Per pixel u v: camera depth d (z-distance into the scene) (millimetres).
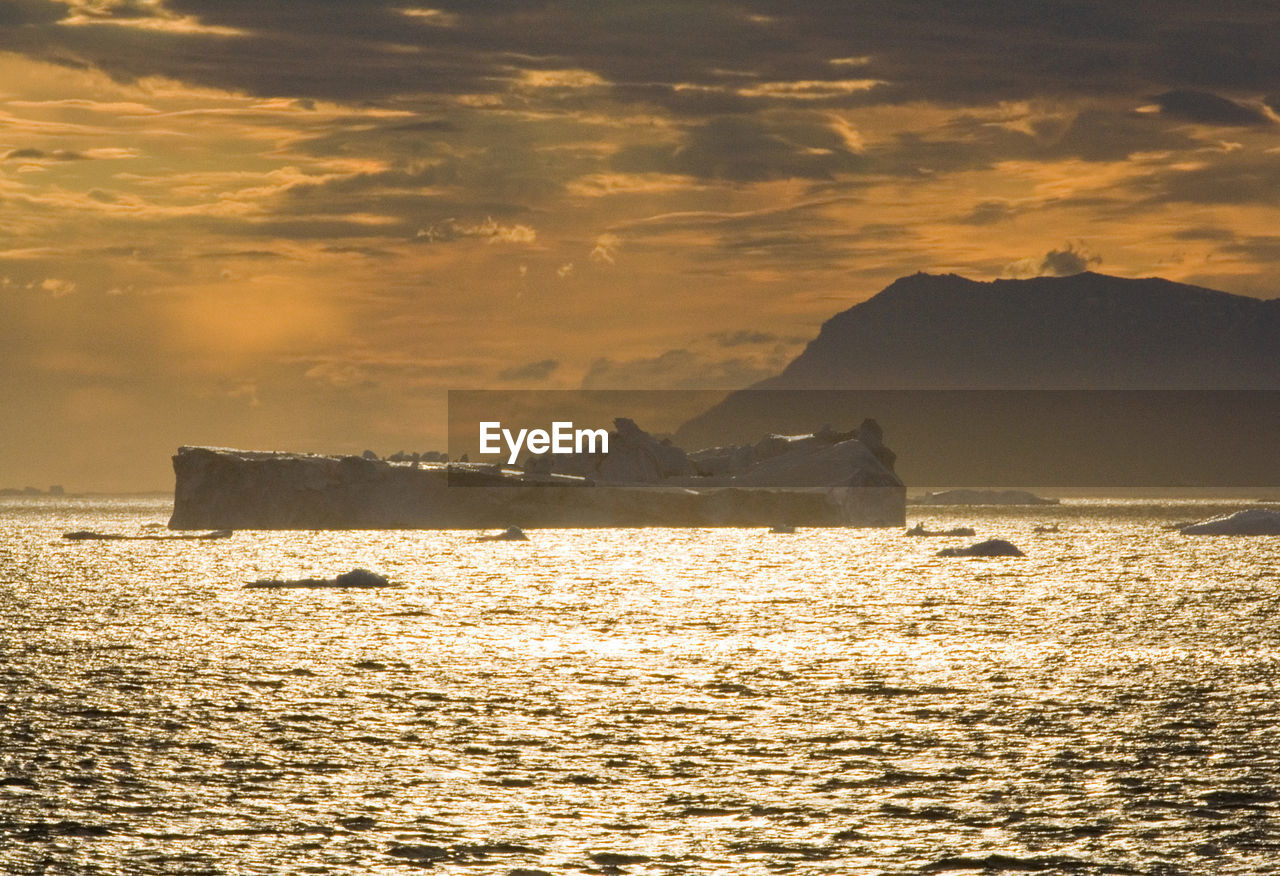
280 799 85312
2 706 113375
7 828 79188
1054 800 85500
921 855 75312
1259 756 96062
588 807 84000
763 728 105875
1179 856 75125
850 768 93375
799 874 72375
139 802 84500
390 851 75562
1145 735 102938
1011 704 115875
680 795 86562
